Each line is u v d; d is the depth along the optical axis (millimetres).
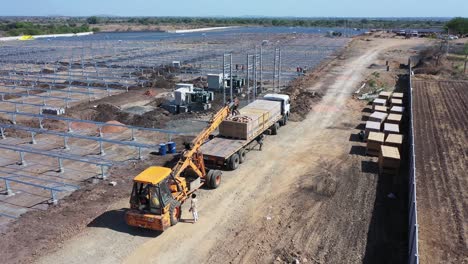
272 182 20016
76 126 29281
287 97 29719
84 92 40938
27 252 14344
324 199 18188
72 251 14461
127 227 15977
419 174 20875
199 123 30172
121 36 124500
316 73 52312
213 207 17547
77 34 131000
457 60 61344
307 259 13867
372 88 42875
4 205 17703
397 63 61406
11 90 42969
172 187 16562
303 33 133000
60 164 21234
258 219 16547
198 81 45500
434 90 43156
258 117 23734
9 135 27188
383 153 20875
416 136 27438
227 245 14789
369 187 19359
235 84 40594
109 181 20000
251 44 88188
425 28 173000
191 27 183625
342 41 98625
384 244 14664
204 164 20953
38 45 85125
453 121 31328
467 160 22938
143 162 22484
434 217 16375
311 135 27547
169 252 14406
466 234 15109
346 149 24734
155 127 29359
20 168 21781
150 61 62562
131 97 38656
